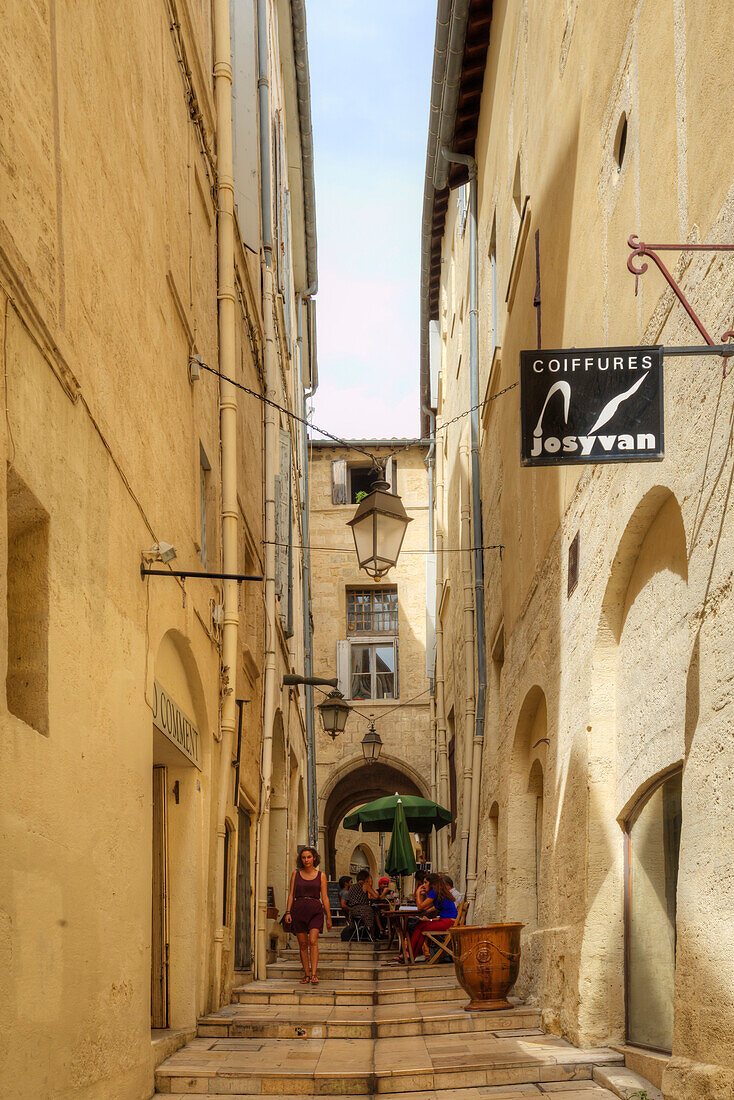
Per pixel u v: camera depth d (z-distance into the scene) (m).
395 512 12.74
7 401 5.12
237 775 12.01
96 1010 6.35
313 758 25.22
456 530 23.88
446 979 13.59
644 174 7.97
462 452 21.72
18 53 5.44
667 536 7.82
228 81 12.77
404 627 32.34
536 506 12.74
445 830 25.27
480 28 17.11
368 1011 11.16
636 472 7.96
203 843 10.31
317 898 13.23
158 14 9.41
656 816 8.16
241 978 12.58
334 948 17.34
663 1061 7.25
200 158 11.42
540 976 10.75
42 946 5.41
